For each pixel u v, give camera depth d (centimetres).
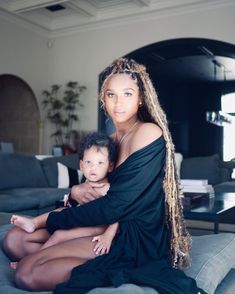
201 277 120
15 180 411
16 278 111
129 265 109
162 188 117
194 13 611
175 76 1006
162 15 634
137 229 112
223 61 838
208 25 600
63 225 117
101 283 101
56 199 394
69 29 716
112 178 117
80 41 720
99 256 109
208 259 133
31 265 110
